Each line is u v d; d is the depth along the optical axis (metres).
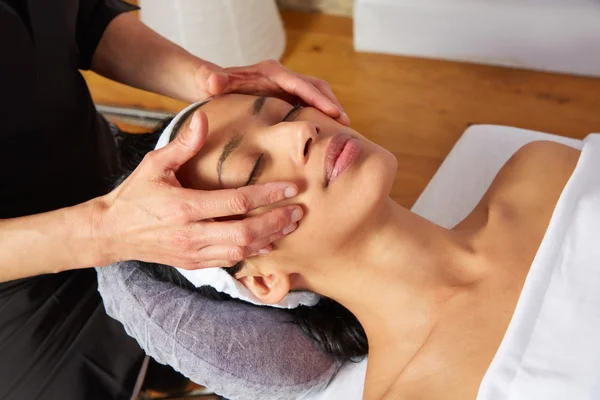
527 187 1.08
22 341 1.06
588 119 1.66
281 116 0.95
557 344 0.85
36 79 0.97
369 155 0.90
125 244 0.85
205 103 0.97
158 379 1.22
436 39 1.79
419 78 1.82
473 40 1.76
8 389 1.04
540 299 0.89
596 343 0.84
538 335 0.86
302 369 1.05
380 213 0.94
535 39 1.69
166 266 1.05
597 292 0.88
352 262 0.96
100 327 1.14
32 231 0.87
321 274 0.99
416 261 0.97
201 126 0.77
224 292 1.05
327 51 1.92
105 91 1.87
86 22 1.11
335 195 0.87
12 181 1.00
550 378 0.82
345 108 1.79
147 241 0.83
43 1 0.95
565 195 0.97
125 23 1.14
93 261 0.89
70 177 1.10
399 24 1.79
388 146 1.70
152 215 0.80
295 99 1.05
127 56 1.13
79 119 1.09
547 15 1.63
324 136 0.90
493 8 1.66
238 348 1.02
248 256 0.89
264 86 1.04
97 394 1.09
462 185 1.28
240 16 1.59
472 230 1.04
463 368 0.89
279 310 1.11
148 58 1.11
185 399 1.21
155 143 1.04
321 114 0.97
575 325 0.86
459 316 0.94
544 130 1.66
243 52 1.66
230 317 1.06
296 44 1.95
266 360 1.03
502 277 0.96
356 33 1.86
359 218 0.89
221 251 0.80
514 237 1.00
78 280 1.15
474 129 1.36
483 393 0.83
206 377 1.03
